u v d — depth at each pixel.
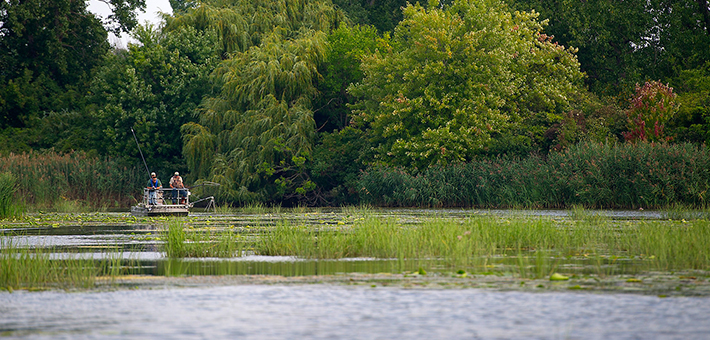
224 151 87.56
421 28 81.00
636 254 25.44
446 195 73.19
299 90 89.25
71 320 14.69
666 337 12.82
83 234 36.88
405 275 20.56
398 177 75.88
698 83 77.12
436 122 78.00
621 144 66.69
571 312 15.00
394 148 78.75
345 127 91.69
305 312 15.20
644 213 52.12
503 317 14.54
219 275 20.86
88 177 87.44
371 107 86.50
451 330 13.39
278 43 90.50
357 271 21.58
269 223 45.03
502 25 83.69
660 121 68.50
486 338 12.75
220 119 87.94
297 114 85.69
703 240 25.34
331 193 89.06
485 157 75.94
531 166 67.81
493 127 77.12
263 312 15.25
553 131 76.69
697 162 58.19
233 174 84.19
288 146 85.69
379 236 27.56
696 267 21.80
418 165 78.62
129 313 15.34
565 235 29.58
